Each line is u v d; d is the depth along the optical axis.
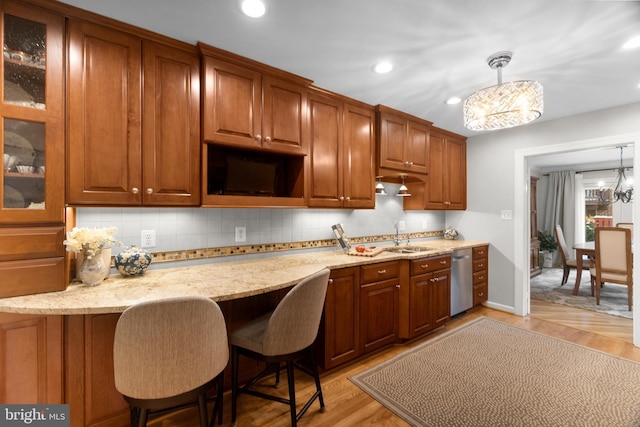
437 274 2.96
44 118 1.41
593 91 2.49
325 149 2.48
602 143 2.90
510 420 1.70
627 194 5.20
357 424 1.70
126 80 1.62
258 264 2.23
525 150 3.45
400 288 2.70
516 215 3.53
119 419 1.60
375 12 1.52
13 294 1.35
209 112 1.84
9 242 1.34
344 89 2.46
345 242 2.76
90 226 1.79
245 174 2.12
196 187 1.84
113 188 1.59
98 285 1.60
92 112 1.53
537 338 2.84
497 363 2.36
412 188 3.54
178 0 1.42
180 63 1.79
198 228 2.18
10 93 1.36
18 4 1.36
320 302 1.63
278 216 2.60
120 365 1.12
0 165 1.33
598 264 3.88
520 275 3.49
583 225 6.25
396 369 2.28
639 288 2.66
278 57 1.96
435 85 2.39
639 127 2.69
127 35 1.62
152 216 2.00
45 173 1.42
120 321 1.08
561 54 1.91
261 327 1.74
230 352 2.00
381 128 2.86
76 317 1.48
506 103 1.91
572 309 3.73
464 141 3.97
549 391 1.98
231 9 1.49
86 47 1.52
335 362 2.22
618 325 3.18
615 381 2.09
